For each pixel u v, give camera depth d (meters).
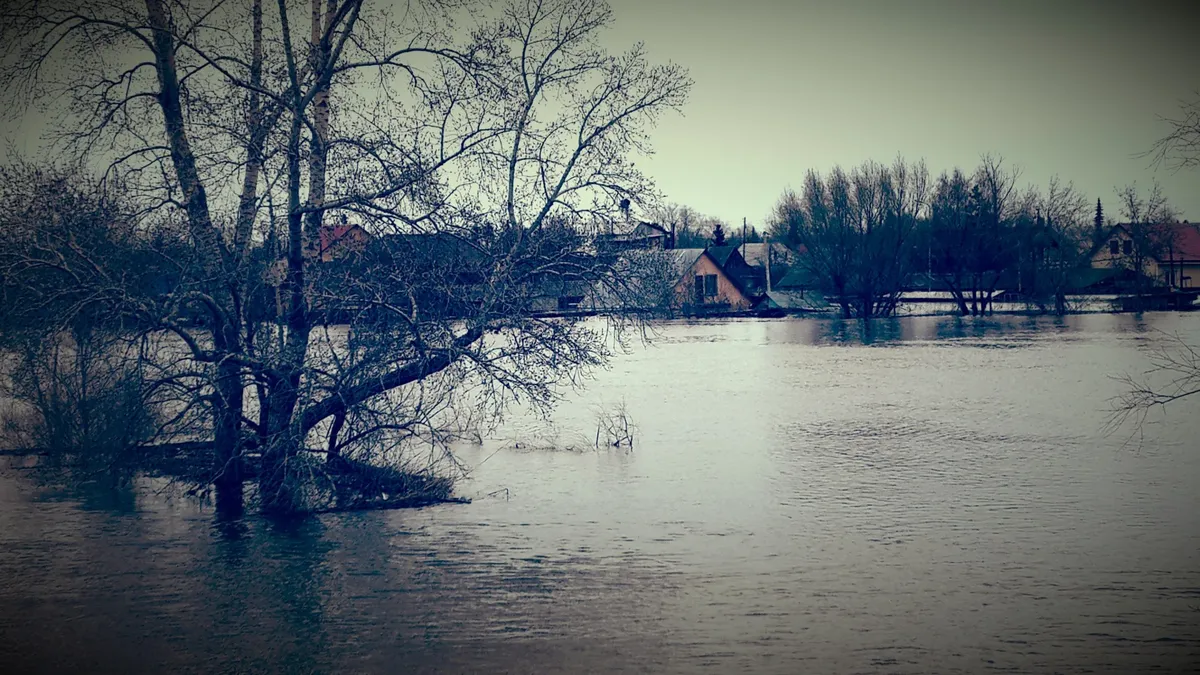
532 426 29.77
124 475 22.45
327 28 20.59
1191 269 115.06
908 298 104.94
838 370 45.84
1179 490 21.41
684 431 29.25
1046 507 20.22
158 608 15.11
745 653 13.29
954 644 13.50
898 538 18.20
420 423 20.88
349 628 14.30
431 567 16.80
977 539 18.08
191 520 19.56
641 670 12.84
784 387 39.75
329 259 20.56
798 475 23.22
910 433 28.75
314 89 20.12
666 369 47.19
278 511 20.11
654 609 14.82
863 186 87.50
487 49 20.83
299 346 20.25
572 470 23.86
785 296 107.69
